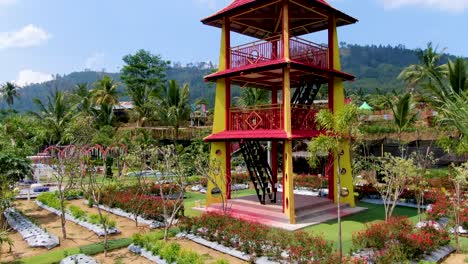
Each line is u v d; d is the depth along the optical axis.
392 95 50.94
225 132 15.29
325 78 15.80
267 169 16.05
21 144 28.89
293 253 8.52
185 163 19.28
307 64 13.79
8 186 13.80
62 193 11.97
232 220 11.09
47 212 16.36
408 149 27.92
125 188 19.58
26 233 12.13
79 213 14.45
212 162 14.48
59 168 12.46
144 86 50.09
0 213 12.58
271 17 16.31
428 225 10.61
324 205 15.34
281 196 16.78
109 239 11.52
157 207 13.55
